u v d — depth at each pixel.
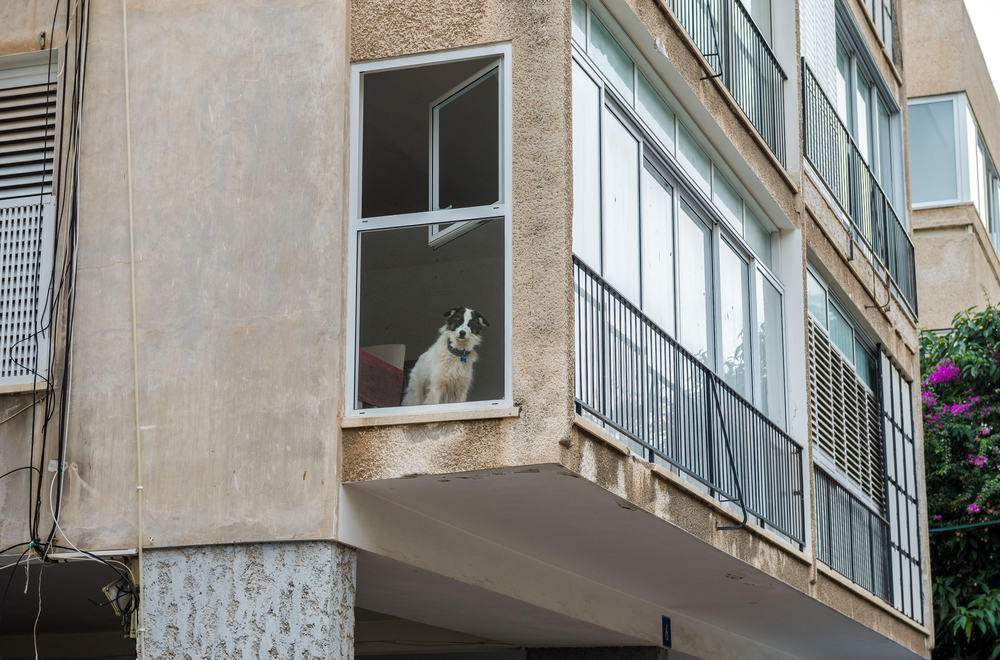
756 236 12.88
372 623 13.14
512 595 9.98
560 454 7.68
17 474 8.22
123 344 8.24
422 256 8.12
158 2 8.63
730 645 14.56
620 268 9.61
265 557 7.81
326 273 8.08
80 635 12.71
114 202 8.44
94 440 8.16
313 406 7.93
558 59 8.13
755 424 11.69
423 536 8.79
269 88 8.37
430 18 8.35
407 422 7.87
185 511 7.95
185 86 8.48
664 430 9.71
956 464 19.23
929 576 17.23
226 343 8.11
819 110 14.69
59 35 8.76
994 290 24.66
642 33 9.88
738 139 11.73
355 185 8.26
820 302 14.23
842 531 13.89
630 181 9.97
